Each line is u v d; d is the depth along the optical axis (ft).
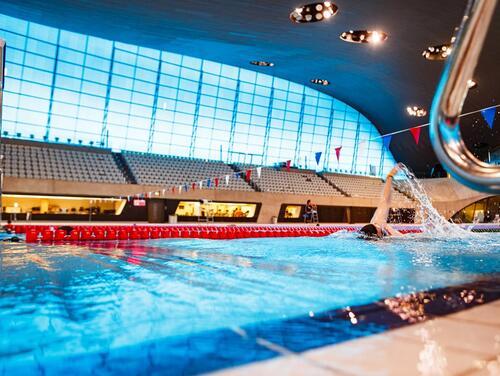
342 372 3.93
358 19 41.93
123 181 66.33
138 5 41.47
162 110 84.94
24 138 64.39
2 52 23.73
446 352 4.49
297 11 40.47
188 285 9.41
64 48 73.10
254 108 93.91
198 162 80.33
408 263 14.76
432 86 65.05
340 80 73.92
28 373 4.17
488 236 30.81
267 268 12.88
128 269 12.57
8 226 35.14
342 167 103.96
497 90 62.80
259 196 71.56
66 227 34.06
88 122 78.18
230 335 5.33
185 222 64.85
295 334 5.30
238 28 47.21
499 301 7.30
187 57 84.28
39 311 6.89
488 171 2.57
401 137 98.43
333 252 19.31
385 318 6.09
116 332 5.63
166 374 4.06
